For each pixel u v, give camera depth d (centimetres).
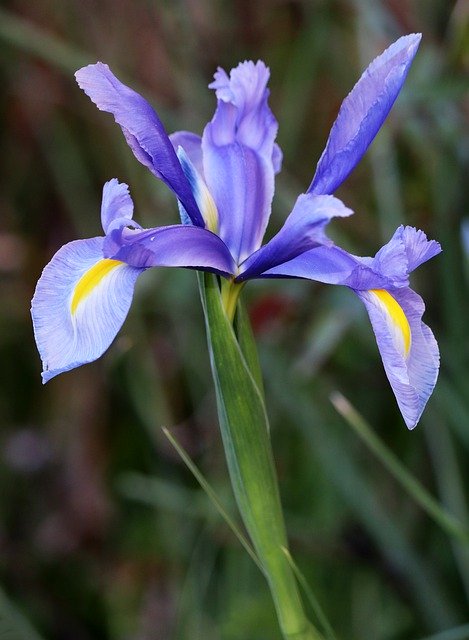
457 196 74
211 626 78
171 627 81
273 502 57
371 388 82
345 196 84
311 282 74
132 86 79
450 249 73
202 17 81
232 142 58
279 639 74
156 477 86
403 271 54
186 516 81
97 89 56
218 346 56
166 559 86
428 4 75
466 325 73
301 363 73
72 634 85
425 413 75
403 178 80
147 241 55
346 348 83
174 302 80
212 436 81
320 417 73
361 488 72
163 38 82
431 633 72
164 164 56
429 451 78
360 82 56
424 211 79
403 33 74
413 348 55
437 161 74
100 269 54
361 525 75
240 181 58
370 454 80
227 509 78
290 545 76
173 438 58
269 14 86
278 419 82
